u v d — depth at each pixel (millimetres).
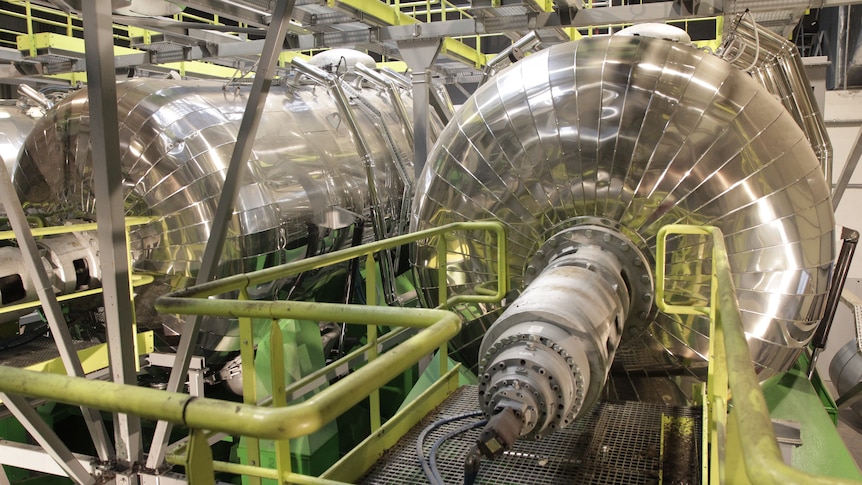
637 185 3648
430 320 1938
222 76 11953
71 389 1525
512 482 3064
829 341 7676
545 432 2586
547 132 3811
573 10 5980
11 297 4074
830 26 9961
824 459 3682
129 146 5098
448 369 4426
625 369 3967
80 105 5168
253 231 5238
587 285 3072
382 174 7465
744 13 5113
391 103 8766
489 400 2604
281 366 2391
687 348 3748
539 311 2748
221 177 5137
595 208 3766
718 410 2406
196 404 1414
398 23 6910
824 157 5512
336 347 6871
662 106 3674
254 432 1359
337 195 6375
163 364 4773
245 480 4770
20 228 3461
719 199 3598
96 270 4516
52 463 3760
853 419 7020
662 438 3404
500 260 3986
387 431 3445
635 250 3615
